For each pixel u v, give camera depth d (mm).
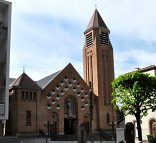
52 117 72938
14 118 66688
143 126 59125
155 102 50688
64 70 77375
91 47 85875
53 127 72562
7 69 43812
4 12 46375
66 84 76812
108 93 82812
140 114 54750
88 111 78562
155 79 51219
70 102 77312
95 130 77875
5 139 43094
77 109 77375
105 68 84250
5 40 44781
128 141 26938
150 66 61500
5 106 42750
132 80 51031
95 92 81875
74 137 64938
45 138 55562
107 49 86000
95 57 83812
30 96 69000
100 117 79312
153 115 57312
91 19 88875
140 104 51312
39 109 69625
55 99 74125
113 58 86375
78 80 79062
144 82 50344
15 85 67938
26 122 67188
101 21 87688
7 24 45250
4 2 45344
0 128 43688
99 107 79938
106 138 59781
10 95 68875
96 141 55625
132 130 27109
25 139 53219
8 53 44312
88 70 86188
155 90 50688
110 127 79688
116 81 52906
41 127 69562
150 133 57500
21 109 66938
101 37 86125
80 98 78312
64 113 75312
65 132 76188
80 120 76875
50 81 74438
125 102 51406
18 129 65625
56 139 63438
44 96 72125
